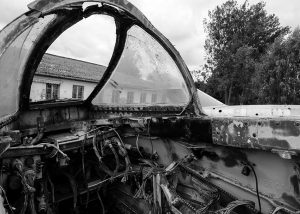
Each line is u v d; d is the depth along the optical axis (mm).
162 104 2588
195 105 2318
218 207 1970
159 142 2436
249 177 1867
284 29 27484
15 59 1826
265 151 1737
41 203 1933
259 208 1814
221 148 1957
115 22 2332
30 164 1886
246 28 26594
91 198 2611
